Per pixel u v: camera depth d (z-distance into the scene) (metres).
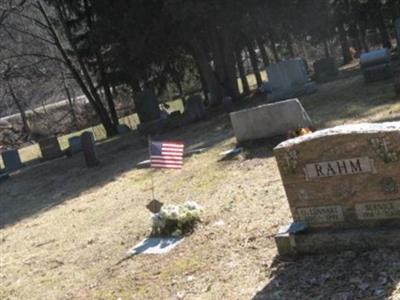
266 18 26.95
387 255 6.39
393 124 6.47
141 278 8.21
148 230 10.52
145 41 26.75
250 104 27.05
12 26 36.56
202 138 20.58
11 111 65.12
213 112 28.25
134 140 26.66
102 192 16.23
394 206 6.48
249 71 64.19
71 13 34.47
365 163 6.51
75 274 9.36
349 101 18.89
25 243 12.68
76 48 34.16
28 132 56.66
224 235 8.91
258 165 13.21
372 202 6.61
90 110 61.12
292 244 7.18
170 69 35.97
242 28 29.06
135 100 27.03
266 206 9.73
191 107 26.30
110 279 8.58
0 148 54.16
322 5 29.94
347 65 38.22
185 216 9.70
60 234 12.59
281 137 15.05
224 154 15.64
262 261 7.42
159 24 26.45
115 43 28.77
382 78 21.47
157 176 15.98
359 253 6.65
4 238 13.85
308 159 6.90
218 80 31.59
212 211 10.36
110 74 34.16
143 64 29.77
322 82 28.14
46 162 29.03
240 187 11.63
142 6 26.02
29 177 24.48
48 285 9.20
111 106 36.22
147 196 13.76
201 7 24.69
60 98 67.00
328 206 6.94
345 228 6.90
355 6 38.53
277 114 15.01
